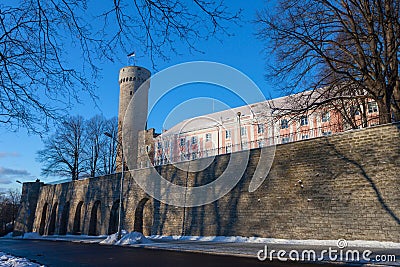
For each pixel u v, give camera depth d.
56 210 43.22
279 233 20.14
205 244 19.83
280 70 18.25
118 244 23.39
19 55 6.02
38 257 15.91
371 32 17.62
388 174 16.61
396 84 18.97
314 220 18.80
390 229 16.02
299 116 18.45
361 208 17.17
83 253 17.47
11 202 78.50
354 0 18.06
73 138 53.16
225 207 23.66
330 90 18.84
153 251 17.45
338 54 19.77
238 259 12.83
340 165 18.44
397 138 16.64
